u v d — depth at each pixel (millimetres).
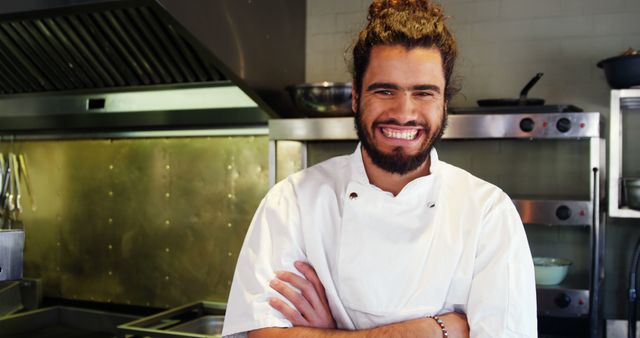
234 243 3064
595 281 2287
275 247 1319
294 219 1328
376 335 1209
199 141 3123
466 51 2965
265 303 1277
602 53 2801
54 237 3422
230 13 2432
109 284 3314
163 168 3193
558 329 2764
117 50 2658
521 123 2357
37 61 2814
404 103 1177
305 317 1277
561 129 2318
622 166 2791
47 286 3447
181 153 3158
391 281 1259
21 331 3035
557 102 2852
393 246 1263
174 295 3186
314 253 1301
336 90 2533
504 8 2926
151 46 2594
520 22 2904
